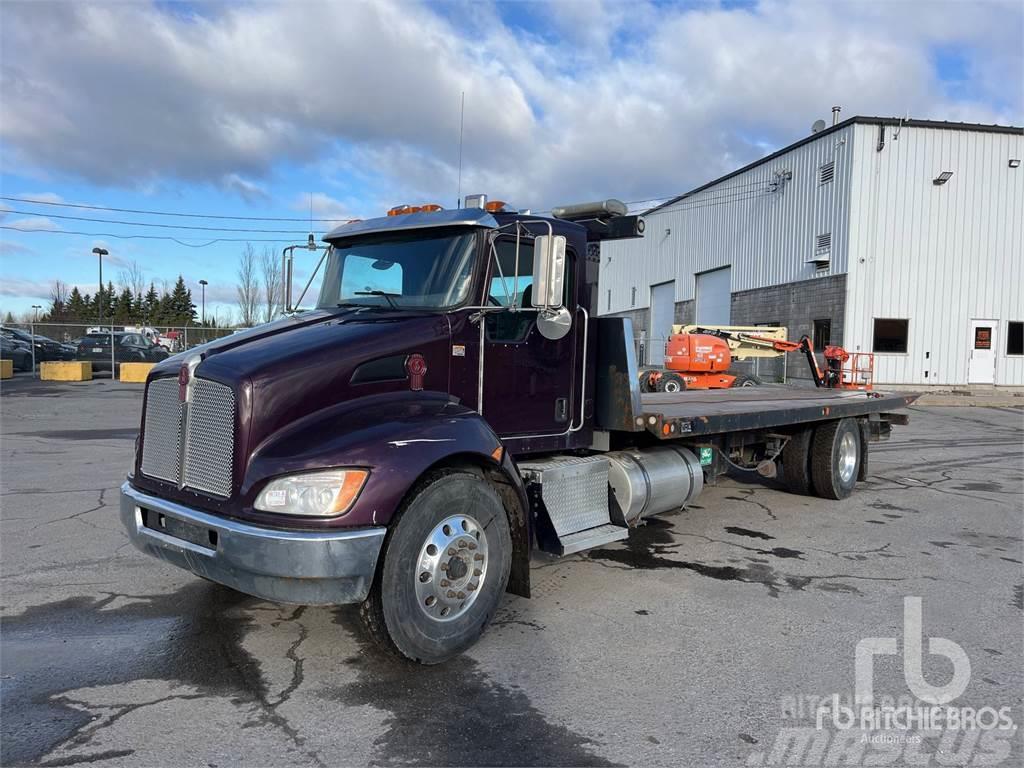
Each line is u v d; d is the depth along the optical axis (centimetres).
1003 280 2464
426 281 471
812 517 774
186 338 3675
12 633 440
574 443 538
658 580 556
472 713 351
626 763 311
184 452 393
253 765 304
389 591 373
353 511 353
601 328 557
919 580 562
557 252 428
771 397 964
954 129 2409
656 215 3934
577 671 398
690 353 1839
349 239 520
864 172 2398
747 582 553
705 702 365
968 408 2147
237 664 401
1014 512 806
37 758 306
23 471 975
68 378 2614
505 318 482
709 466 724
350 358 402
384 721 342
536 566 589
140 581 534
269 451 366
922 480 1012
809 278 2628
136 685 375
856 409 888
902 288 2428
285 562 343
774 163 2842
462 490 406
